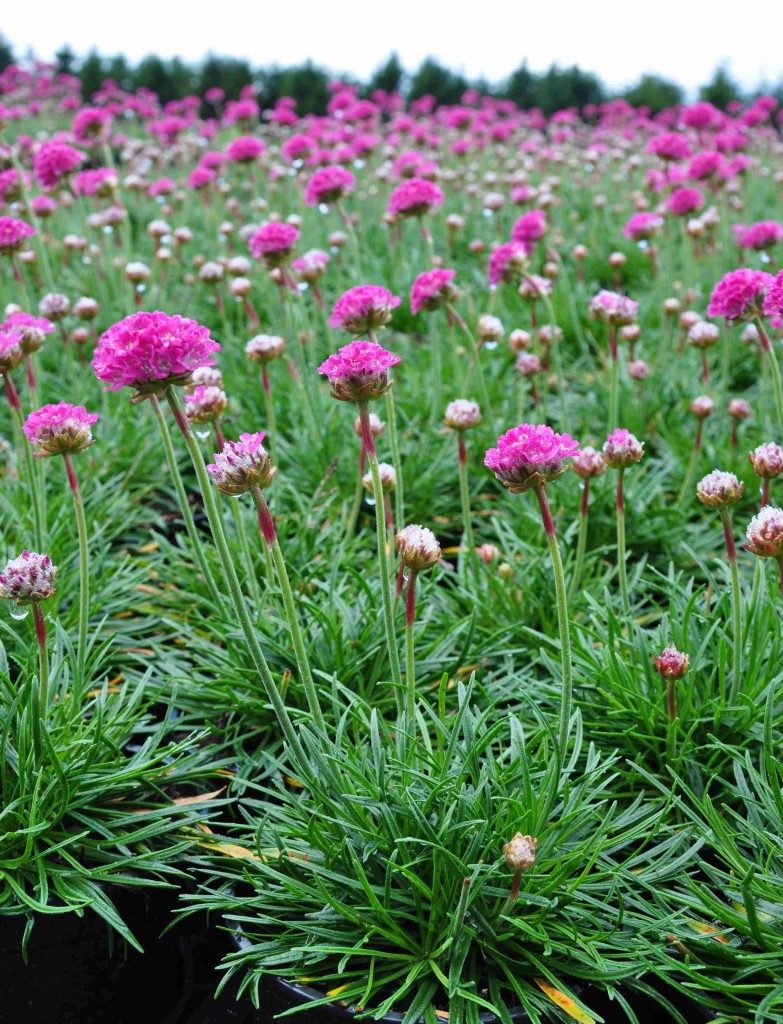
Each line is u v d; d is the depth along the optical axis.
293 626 2.45
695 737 2.95
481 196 9.96
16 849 2.60
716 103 20.94
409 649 2.59
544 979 2.30
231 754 3.22
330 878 2.45
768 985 2.14
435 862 2.28
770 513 2.38
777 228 5.37
